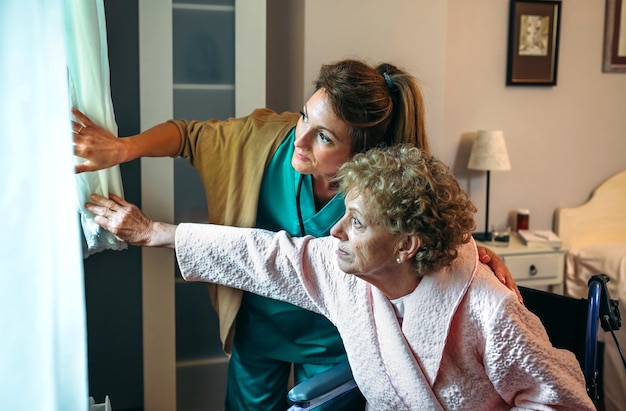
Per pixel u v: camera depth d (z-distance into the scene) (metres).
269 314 1.73
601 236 3.22
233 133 1.68
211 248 1.54
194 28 2.04
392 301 1.36
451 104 2.99
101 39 1.57
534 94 3.12
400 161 1.25
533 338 1.26
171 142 1.67
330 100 1.42
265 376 1.83
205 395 2.23
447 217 1.23
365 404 1.57
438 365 1.31
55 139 1.03
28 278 0.95
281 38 2.66
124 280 2.37
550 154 3.19
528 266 2.88
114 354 2.40
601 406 2.69
